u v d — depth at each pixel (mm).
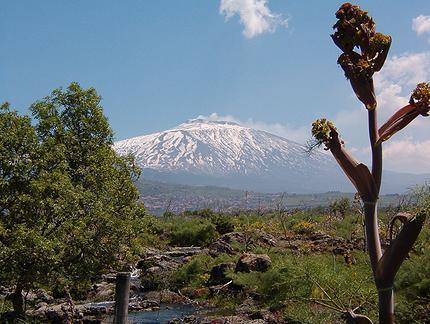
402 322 8648
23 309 14172
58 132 13523
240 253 25828
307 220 36469
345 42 2770
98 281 22703
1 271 11469
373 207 2768
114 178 13398
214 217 40375
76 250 12570
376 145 2777
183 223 38938
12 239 11359
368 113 2807
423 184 3250
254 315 14008
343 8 2775
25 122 12352
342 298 6172
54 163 12758
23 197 11414
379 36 2711
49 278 12297
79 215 12258
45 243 10969
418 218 2635
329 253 22688
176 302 19484
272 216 43781
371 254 2750
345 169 2826
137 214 13812
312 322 9227
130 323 15656
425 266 9633
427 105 2641
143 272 24719
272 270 16094
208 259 24422
